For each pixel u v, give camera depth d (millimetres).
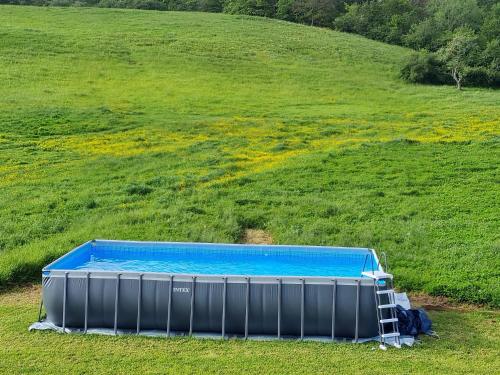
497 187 22938
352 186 23766
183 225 19156
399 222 19469
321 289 11641
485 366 10562
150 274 11812
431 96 49375
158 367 10250
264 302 11656
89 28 62344
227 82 48844
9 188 23859
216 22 73250
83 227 19266
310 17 89688
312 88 49688
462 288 14391
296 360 10617
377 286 11586
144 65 51219
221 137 32844
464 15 85750
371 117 39156
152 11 78938
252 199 22062
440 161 26859
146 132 33406
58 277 11992
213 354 10859
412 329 11891
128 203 21938
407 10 92688
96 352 10852
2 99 38031
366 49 68625
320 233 18562
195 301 11727
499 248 16828
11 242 17719
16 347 11039
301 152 29469
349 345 11367
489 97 48500
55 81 43906
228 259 14664
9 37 53250
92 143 31047
